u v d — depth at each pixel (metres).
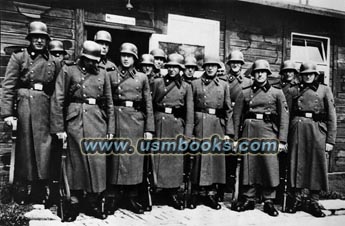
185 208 4.19
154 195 4.62
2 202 3.95
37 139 3.86
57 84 3.61
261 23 6.38
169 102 4.20
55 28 4.92
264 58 6.42
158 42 5.55
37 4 4.83
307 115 4.33
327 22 6.96
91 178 3.58
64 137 3.58
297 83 4.54
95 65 3.71
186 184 4.30
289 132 4.43
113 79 3.95
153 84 4.30
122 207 4.09
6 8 4.69
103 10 5.17
